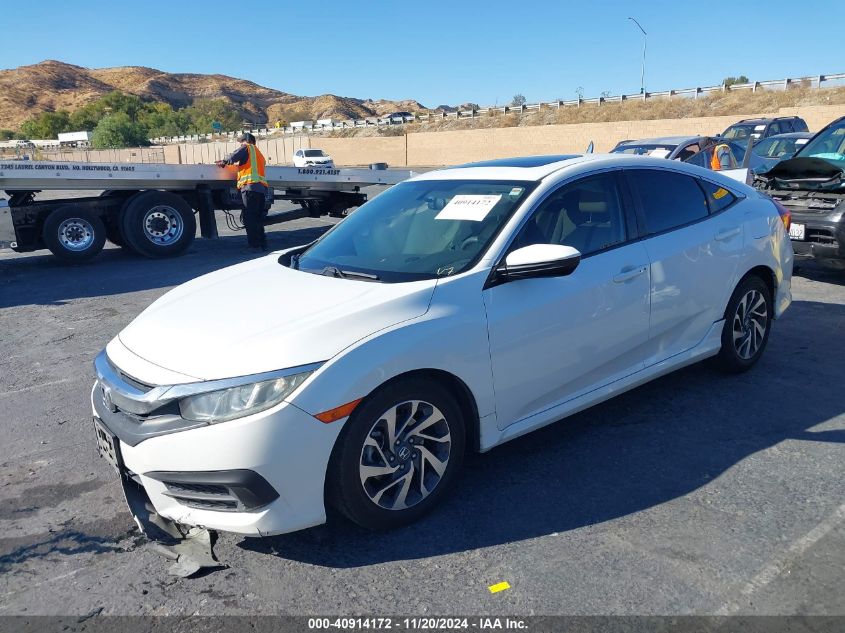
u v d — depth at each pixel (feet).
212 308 11.24
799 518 10.57
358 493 10.02
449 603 8.96
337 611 8.91
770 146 46.93
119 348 10.96
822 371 16.66
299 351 9.54
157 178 36.94
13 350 21.20
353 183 43.27
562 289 12.00
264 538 10.53
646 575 9.36
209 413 9.23
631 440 13.39
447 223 12.60
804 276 27.58
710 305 14.93
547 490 11.68
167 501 9.75
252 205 38.58
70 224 35.04
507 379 11.38
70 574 9.87
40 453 13.92
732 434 13.51
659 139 38.78
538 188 12.46
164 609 9.06
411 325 10.27
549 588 9.17
